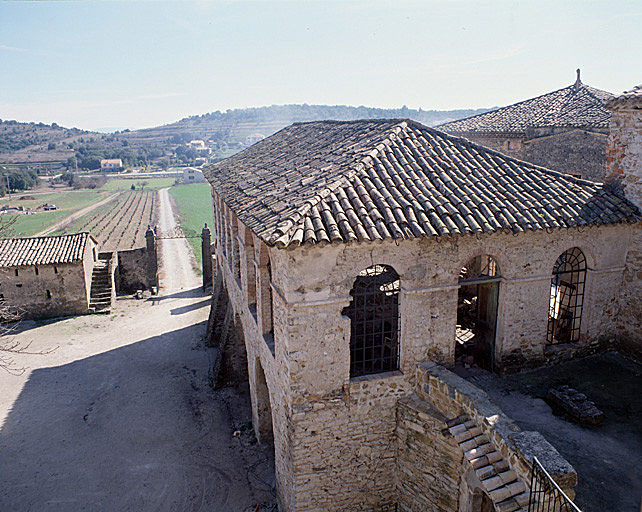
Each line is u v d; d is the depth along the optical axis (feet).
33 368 74.54
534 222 35.22
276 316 37.83
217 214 78.38
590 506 27.09
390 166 38.63
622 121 40.34
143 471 49.78
